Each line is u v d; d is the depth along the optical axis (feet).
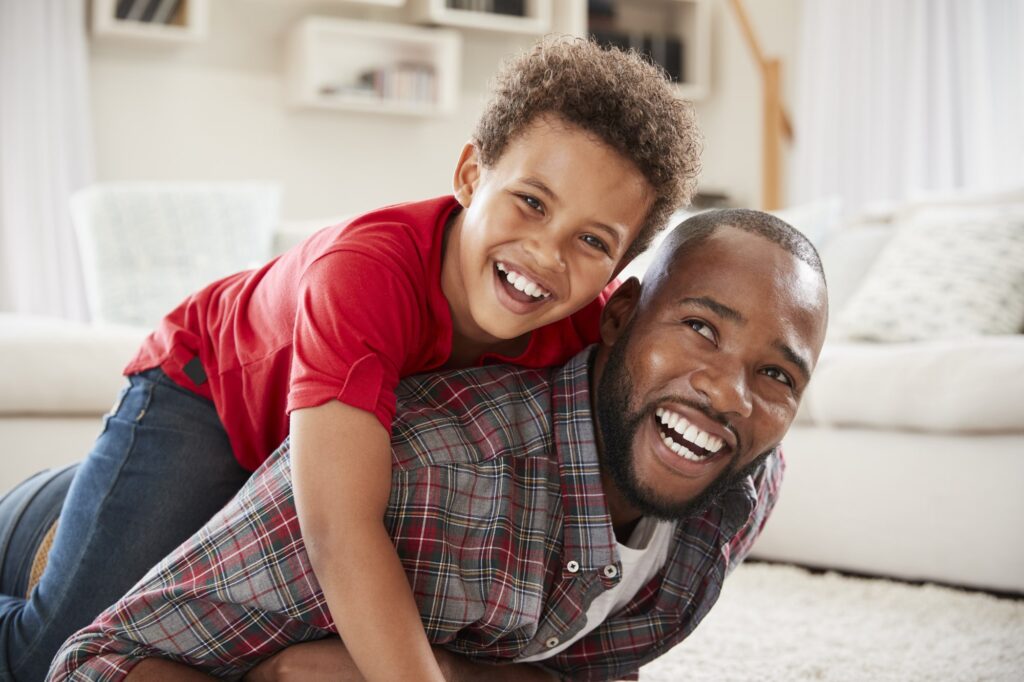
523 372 3.58
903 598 6.73
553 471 3.38
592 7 17.16
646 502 3.29
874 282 9.74
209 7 15.24
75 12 14.08
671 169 3.62
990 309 9.05
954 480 7.04
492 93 3.80
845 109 15.57
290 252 4.27
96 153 14.74
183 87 15.17
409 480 3.17
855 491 7.41
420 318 3.68
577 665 3.81
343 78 15.87
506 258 3.52
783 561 7.75
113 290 10.69
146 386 4.52
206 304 4.63
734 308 3.14
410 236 3.76
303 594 3.13
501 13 16.31
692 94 17.83
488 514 3.23
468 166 3.87
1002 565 6.83
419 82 16.10
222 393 4.32
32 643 4.30
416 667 2.91
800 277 3.25
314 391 3.19
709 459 3.21
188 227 11.12
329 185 16.16
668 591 3.68
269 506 3.14
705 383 3.12
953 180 14.16
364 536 2.99
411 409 3.39
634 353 3.26
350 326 3.34
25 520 4.83
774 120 15.84
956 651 5.58
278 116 15.79
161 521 4.38
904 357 7.27
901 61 14.74
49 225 13.98
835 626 6.07
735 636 5.86
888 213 11.28
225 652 3.21
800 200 16.28
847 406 7.43
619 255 3.64
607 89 3.46
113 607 3.26
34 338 7.67
